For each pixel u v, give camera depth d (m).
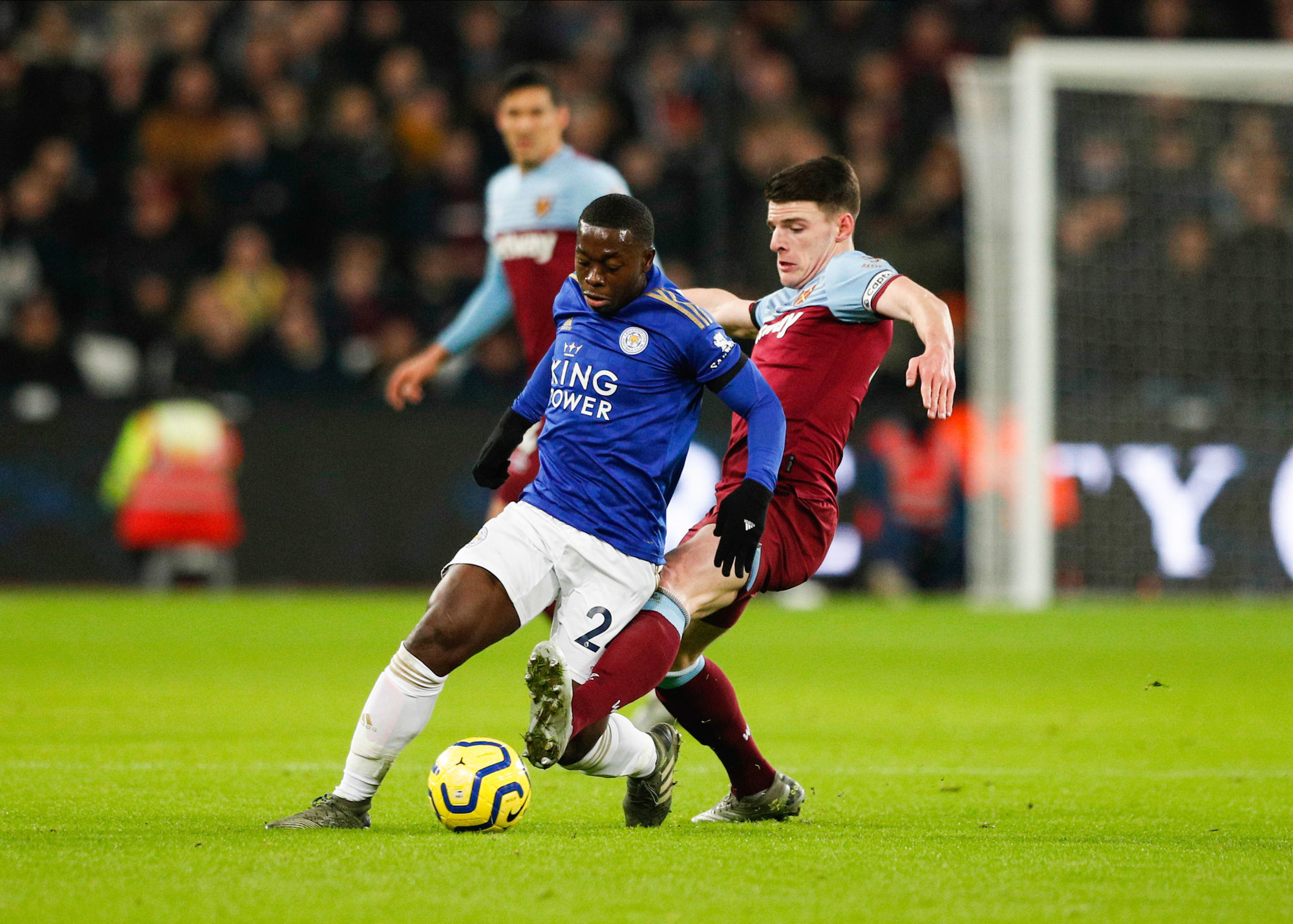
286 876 11.85
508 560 14.41
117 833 13.99
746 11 65.69
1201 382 57.62
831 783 18.58
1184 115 59.94
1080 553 53.25
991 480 50.81
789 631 41.72
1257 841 14.59
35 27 64.56
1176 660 35.28
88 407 49.97
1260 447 53.44
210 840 13.53
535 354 24.55
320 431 50.88
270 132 57.97
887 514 52.72
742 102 63.12
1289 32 67.12
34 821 14.80
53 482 49.91
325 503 50.88
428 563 51.00
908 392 52.91
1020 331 49.12
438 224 57.47
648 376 14.70
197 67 58.81
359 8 62.44
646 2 65.62
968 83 51.69
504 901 11.05
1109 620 44.97
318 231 57.44
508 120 23.84
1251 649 37.72
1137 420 53.53
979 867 12.73
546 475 14.91
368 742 14.30
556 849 13.20
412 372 24.86
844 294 16.22
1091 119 59.41
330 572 50.78
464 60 62.34
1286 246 58.72
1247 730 24.12
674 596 14.95
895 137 62.69
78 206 56.78
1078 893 11.70
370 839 13.66
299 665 32.22
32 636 37.47
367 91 58.56
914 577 53.56
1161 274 58.09
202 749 20.55
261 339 53.84
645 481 14.78
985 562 50.91
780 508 16.14
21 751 20.22
